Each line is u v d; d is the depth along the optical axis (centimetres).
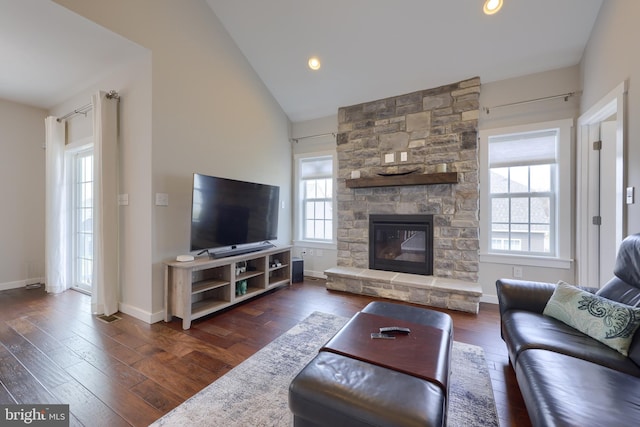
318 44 347
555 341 153
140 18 263
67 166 387
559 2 258
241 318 289
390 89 384
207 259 302
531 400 115
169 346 228
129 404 159
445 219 356
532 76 321
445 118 357
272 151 443
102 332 253
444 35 304
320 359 132
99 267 292
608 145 284
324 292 380
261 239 382
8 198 388
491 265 343
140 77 281
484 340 241
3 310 307
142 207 280
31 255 407
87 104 348
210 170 335
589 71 280
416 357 132
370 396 105
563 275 311
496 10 270
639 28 203
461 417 150
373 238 402
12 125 389
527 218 334
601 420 95
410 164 377
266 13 325
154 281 276
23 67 301
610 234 284
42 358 208
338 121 433
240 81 379
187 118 307
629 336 143
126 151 295
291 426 143
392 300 345
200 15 321
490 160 349
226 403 160
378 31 316
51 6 215
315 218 480
